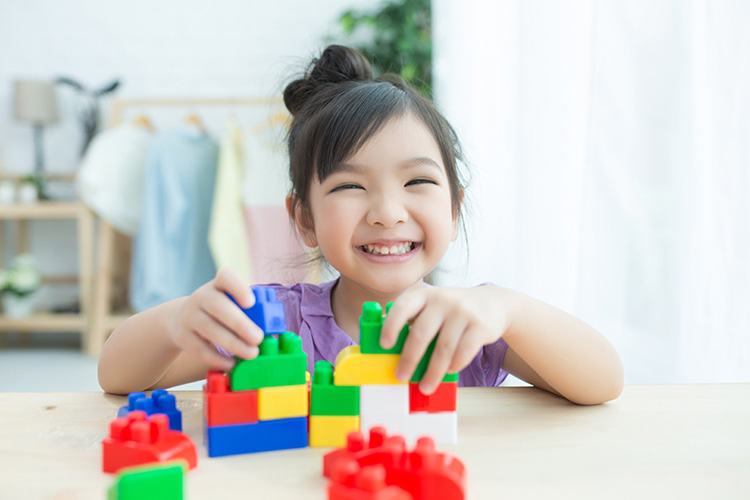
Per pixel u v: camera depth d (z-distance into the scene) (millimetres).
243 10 2865
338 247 735
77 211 2549
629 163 1266
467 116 1597
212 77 2887
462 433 475
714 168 1194
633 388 610
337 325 878
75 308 2787
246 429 434
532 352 580
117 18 2855
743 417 517
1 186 2701
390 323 447
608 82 1265
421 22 2678
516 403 558
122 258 2928
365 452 366
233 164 2324
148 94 2891
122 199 2508
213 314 451
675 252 1227
